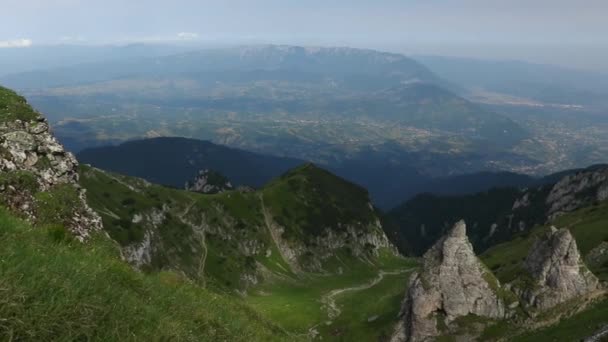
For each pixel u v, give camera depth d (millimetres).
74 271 12047
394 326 153375
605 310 109562
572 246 128000
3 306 8625
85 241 26500
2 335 8359
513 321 127000
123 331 11289
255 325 24641
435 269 141125
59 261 12109
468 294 135125
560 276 126875
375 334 168000
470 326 130500
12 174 26453
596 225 163625
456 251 139875
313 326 183125
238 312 25656
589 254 147375
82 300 10695
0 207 15852
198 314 18203
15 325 8633
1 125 29188
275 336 26016
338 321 185500
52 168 29922
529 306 128250
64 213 27281
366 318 186375
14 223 14805
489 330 128125
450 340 130000
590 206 199125
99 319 10758
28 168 28297
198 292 23156
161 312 15203
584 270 126375
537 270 134875
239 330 20375
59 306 9734
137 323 12281
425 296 138250
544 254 134875
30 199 26109
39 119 31859
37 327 8961
